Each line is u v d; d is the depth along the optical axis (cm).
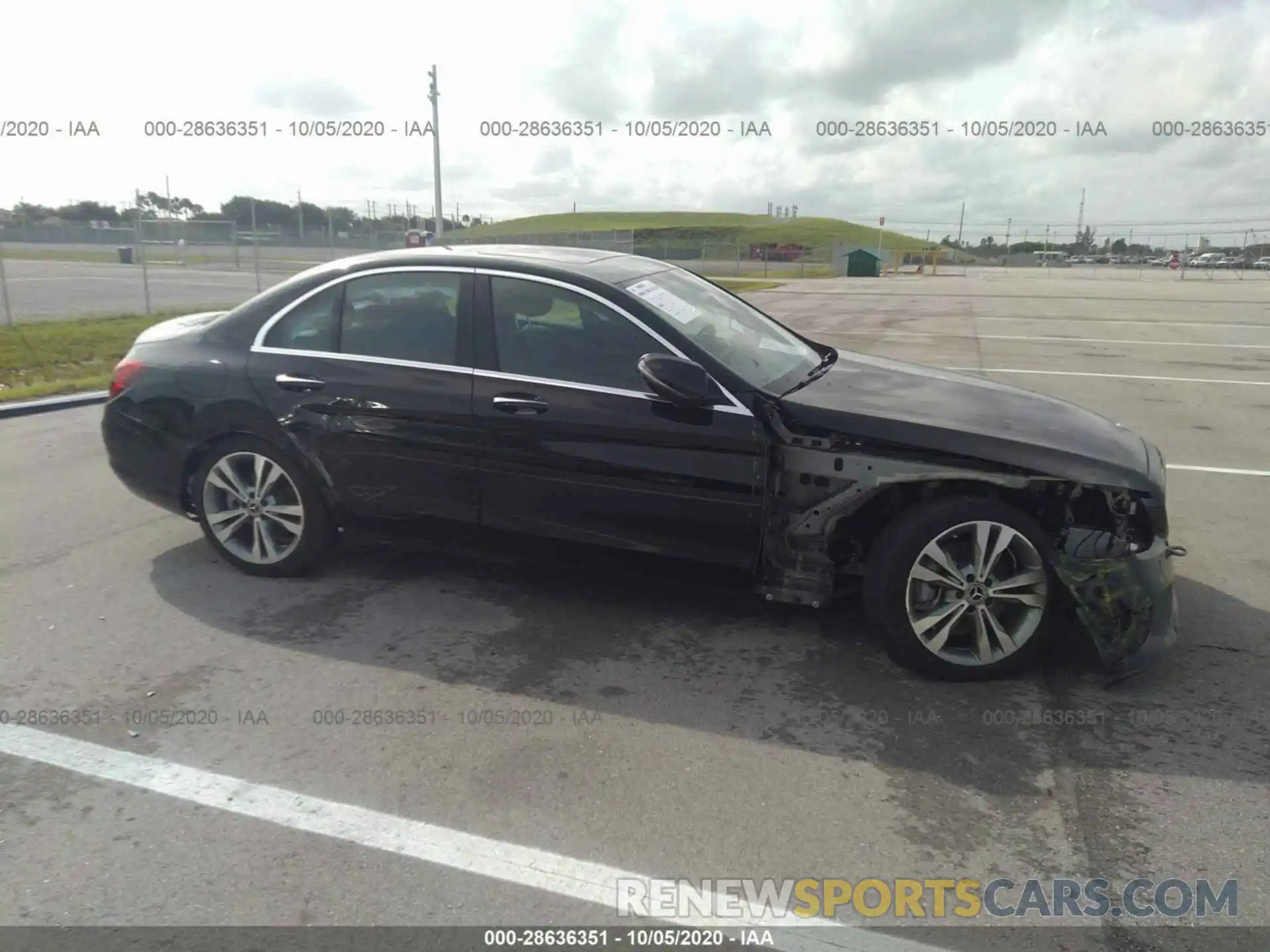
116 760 307
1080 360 1237
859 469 356
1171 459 696
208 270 3158
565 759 308
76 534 521
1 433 780
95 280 2662
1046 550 346
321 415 423
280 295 445
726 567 383
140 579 457
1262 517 558
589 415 382
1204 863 258
